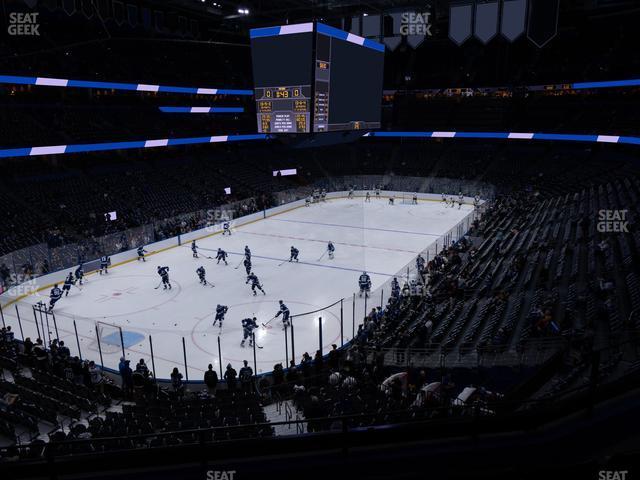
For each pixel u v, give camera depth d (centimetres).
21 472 421
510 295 1680
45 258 2488
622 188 2909
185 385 1435
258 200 4153
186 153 4741
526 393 948
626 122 4141
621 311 1248
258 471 419
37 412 1198
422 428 439
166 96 4803
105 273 2630
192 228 3419
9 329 1678
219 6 3991
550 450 422
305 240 3303
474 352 1293
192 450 432
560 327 1265
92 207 3275
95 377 1395
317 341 1767
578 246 2028
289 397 1279
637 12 3934
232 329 1884
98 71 4178
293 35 1340
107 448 947
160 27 4162
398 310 1812
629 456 364
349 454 427
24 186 3225
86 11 3278
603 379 845
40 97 3838
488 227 3109
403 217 4028
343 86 1480
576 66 4959
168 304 2164
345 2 3431
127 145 3744
